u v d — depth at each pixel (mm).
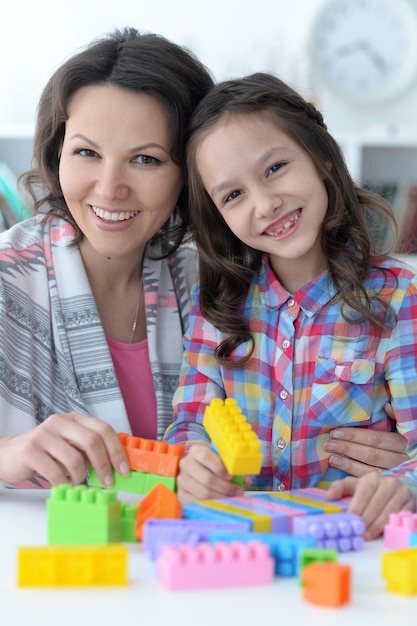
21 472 949
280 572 708
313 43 2998
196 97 1248
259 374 1240
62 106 1176
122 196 1177
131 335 1351
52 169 1305
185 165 1224
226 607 634
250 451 850
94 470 930
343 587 637
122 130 1150
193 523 764
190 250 1438
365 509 848
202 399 1243
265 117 1174
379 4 2996
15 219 2426
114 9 2949
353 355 1209
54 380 1277
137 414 1314
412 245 2641
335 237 1248
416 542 771
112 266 1324
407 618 617
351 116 3047
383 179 2896
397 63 3021
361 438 1190
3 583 682
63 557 671
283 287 1262
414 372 1187
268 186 1163
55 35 2932
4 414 1178
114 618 611
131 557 753
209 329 1288
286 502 863
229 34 2979
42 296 1290
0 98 2928
